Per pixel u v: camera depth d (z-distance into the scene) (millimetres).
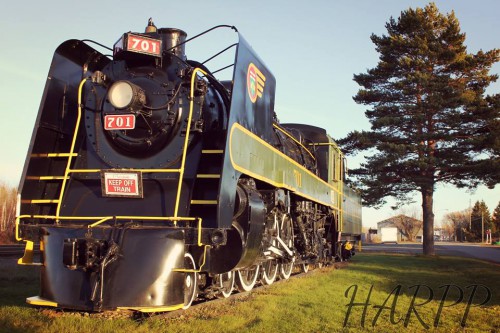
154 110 6980
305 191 11938
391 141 27250
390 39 27406
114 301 5793
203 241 6199
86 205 6875
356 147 29469
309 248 12609
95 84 7473
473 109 25203
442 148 26891
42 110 7168
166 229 6109
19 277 10664
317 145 15258
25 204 6875
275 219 9602
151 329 5719
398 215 113125
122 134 7016
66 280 5973
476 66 26766
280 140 10469
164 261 5984
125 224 6180
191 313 6770
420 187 27672
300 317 6984
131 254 5945
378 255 27953
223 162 6523
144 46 7090
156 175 6895
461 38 26938
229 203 6645
